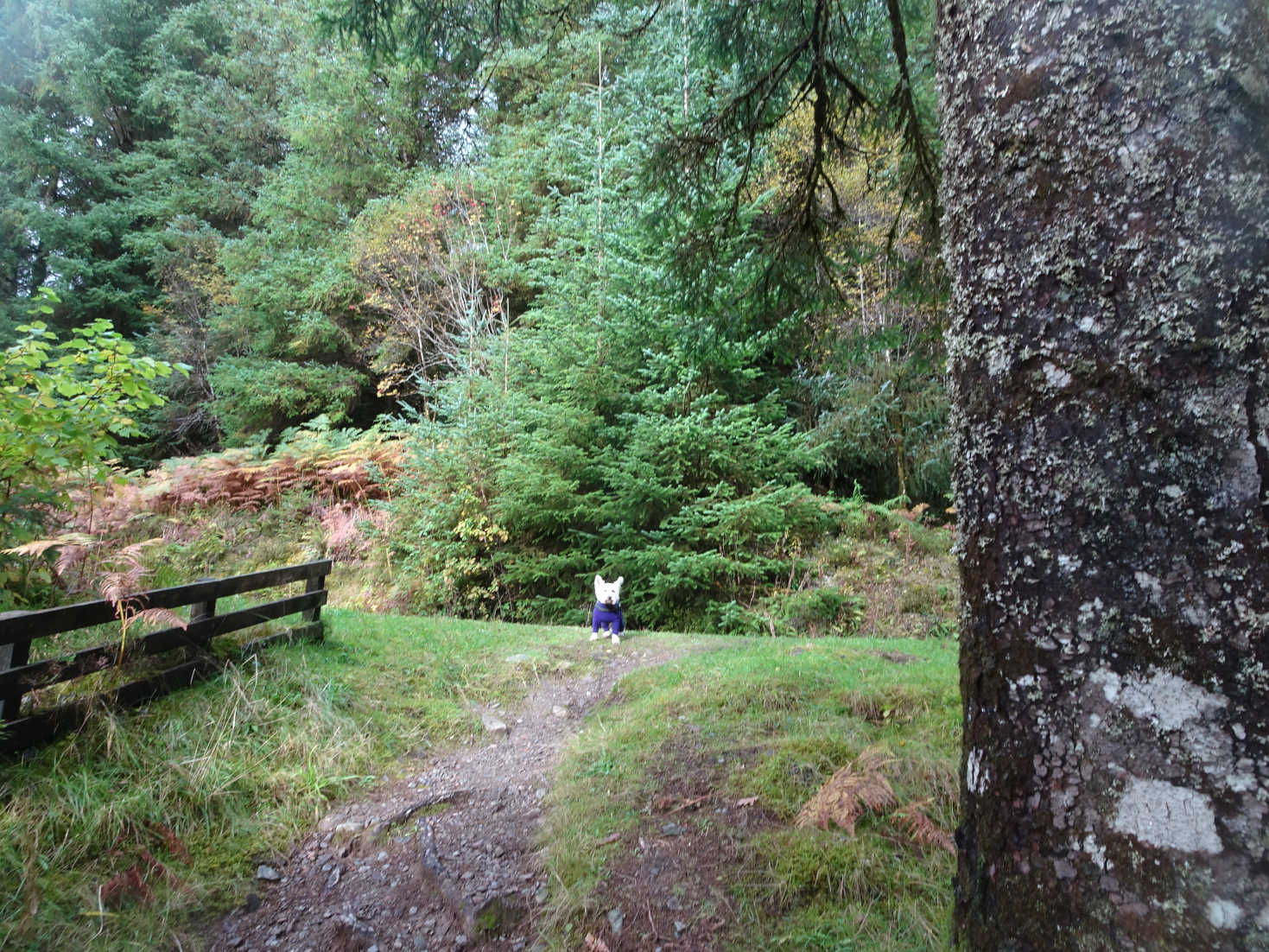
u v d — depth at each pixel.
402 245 13.09
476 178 13.64
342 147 14.80
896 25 3.64
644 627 8.73
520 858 2.90
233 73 19.45
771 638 6.54
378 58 4.34
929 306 4.82
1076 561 1.21
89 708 3.27
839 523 9.38
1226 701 1.05
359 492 11.77
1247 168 1.10
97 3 20.17
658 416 8.73
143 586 5.50
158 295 19.06
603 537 8.91
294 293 14.84
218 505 11.79
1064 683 1.21
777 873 2.54
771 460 9.29
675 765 3.47
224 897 2.70
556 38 12.60
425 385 11.23
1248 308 1.08
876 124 4.06
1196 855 1.06
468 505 9.47
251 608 4.48
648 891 2.53
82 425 4.49
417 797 3.46
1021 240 1.30
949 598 7.96
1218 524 1.08
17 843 2.58
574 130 11.56
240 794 3.24
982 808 1.36
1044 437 1.26
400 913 2.62
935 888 2.36
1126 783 1.13
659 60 7.71
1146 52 1.17
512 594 9.51
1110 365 1.18
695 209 4.29
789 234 4.27
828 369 6.17
